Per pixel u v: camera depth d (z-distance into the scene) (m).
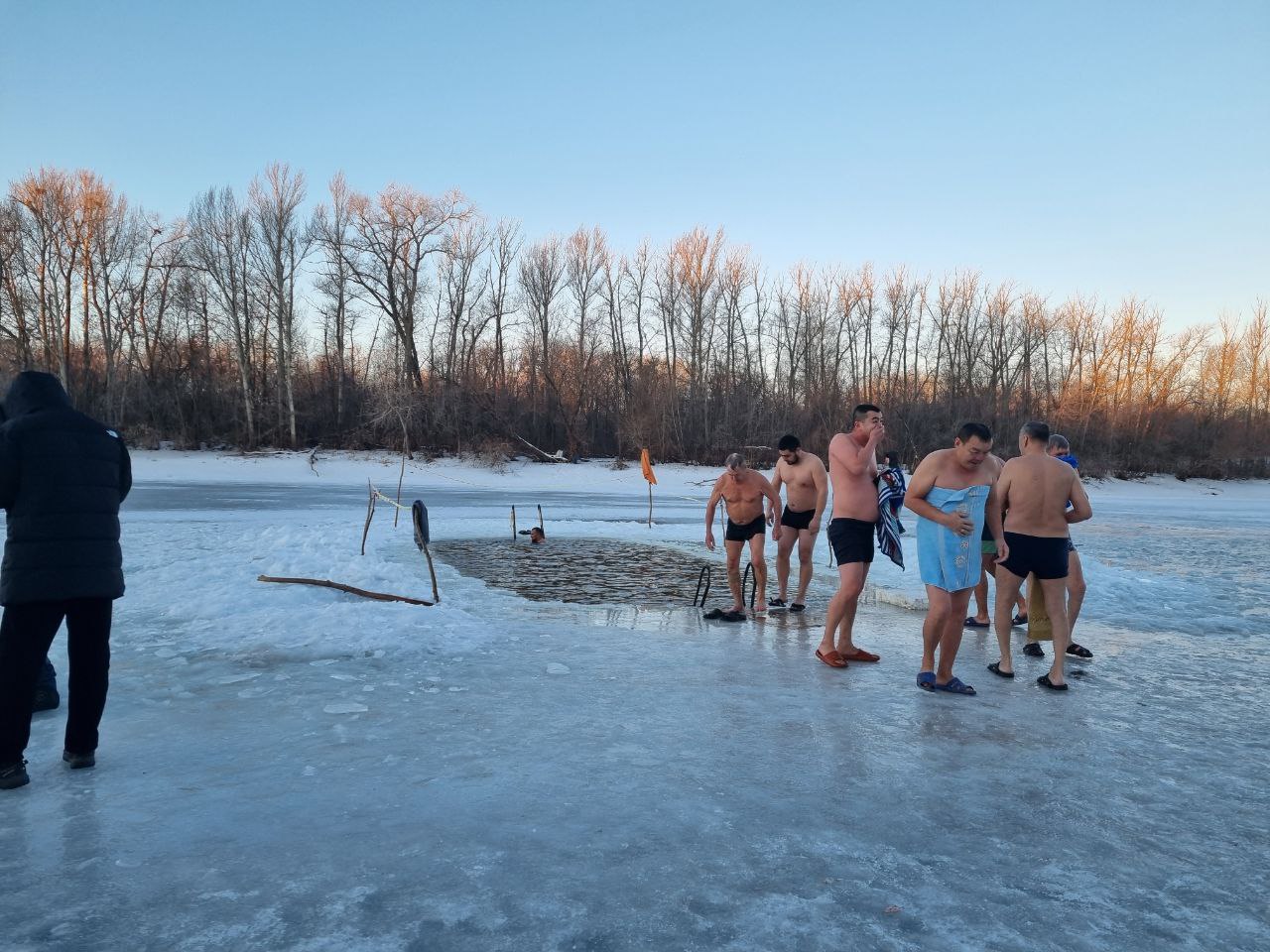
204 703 4.98
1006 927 2.74
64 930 2.57
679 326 53.19
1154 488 48.22
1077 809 3.77
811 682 5.82
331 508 22.91
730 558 8.32
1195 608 9.69
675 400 48.22
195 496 26.44
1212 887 3.08
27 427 3.67
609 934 2.62
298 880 2.92
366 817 3.45
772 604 9.12
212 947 2.50
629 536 16.27
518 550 13.87
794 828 3.46
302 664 5.89
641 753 4.30
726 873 3.06
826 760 4.29
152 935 2.55
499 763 4.11
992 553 8.05
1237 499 44.38
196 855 3.09
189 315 47.94
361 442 45.41
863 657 6.54
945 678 5.73
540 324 53.53
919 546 5.78
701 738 4.57
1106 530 23.38
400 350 52.97
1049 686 5.96
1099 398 55.75
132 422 45.06
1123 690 5.97
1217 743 4.79
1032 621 6.23
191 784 3.76
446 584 9.77
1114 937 2.70
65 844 3.15
